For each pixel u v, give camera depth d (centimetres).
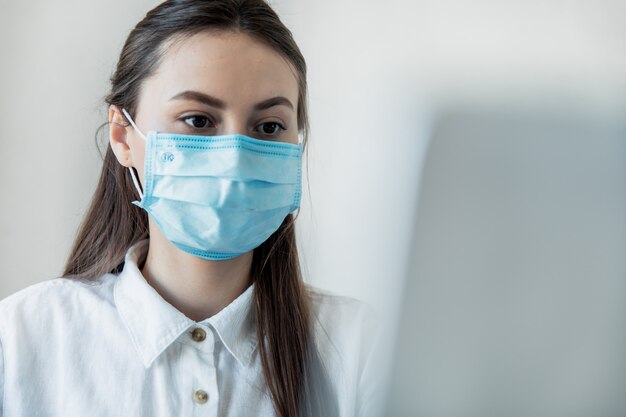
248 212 92
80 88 152
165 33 91
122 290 100
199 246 94
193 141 91
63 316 98
